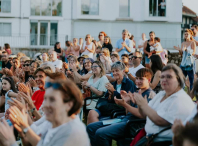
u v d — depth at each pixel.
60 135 2.91
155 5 26.80
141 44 18.45
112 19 26.36
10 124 5.21
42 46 25.80
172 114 3.89
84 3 26.25
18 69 10.23
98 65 7.07
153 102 4.36
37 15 26.25
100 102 6.27
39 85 5.69
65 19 26.27
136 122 4.72
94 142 5.30
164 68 4.11
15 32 25.98
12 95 6.37
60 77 4.89
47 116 2.95
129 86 6.21
